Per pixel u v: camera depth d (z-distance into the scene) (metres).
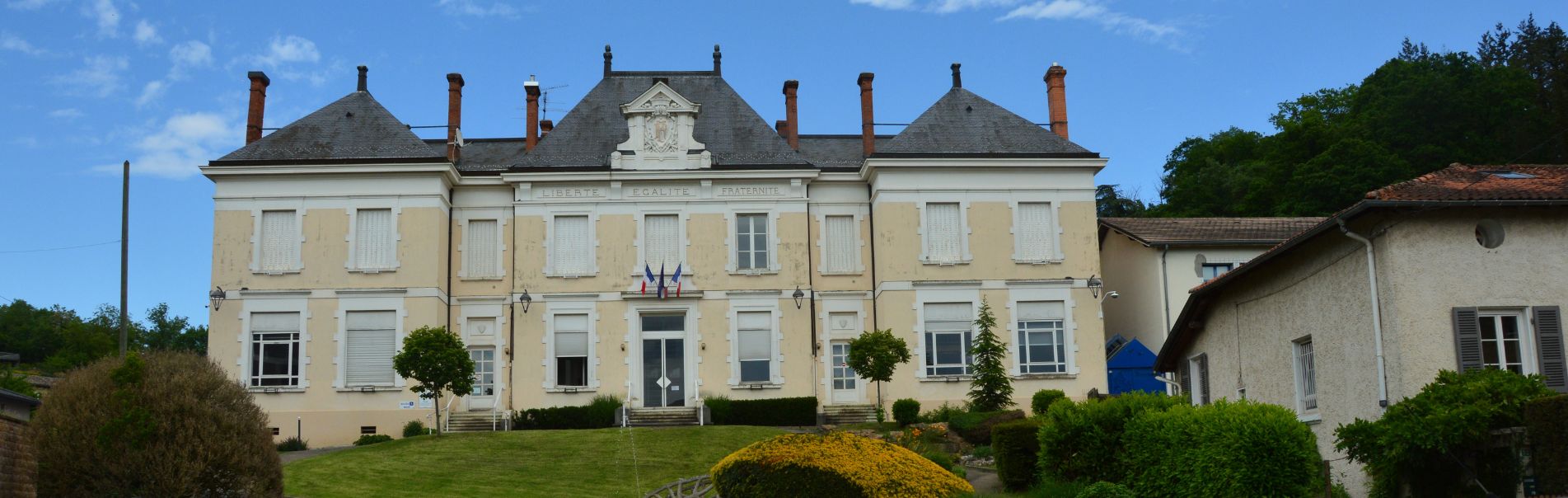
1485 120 53.56
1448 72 56.03
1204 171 63.09
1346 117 61.31
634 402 38.41
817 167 39.81
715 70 43.22
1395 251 18.59
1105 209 74.06
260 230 38.41
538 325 38.88
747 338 39.25
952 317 38.78
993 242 39.03
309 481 26.53
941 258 38.88
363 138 39.41
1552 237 18.78
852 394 39.03
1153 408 19.67
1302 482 17.03
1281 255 21.78
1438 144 53.75
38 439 20.11
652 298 39.03
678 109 39.84
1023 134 40.44
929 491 19.34
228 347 37.75
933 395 38.25
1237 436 17.16
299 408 37.50
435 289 38.12
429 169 38.44
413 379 37.62
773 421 37.53
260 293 38.03
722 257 39.41
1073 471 20.44
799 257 39.53
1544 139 51.78
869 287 39.69
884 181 39.12
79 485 20.16
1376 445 16.84
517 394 38.47
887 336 35.66
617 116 41.50
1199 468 17.53
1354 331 19.70
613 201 39.50
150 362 21.27
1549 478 14.99
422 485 26.50
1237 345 24.08
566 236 39.47
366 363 37.97
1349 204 52.19
